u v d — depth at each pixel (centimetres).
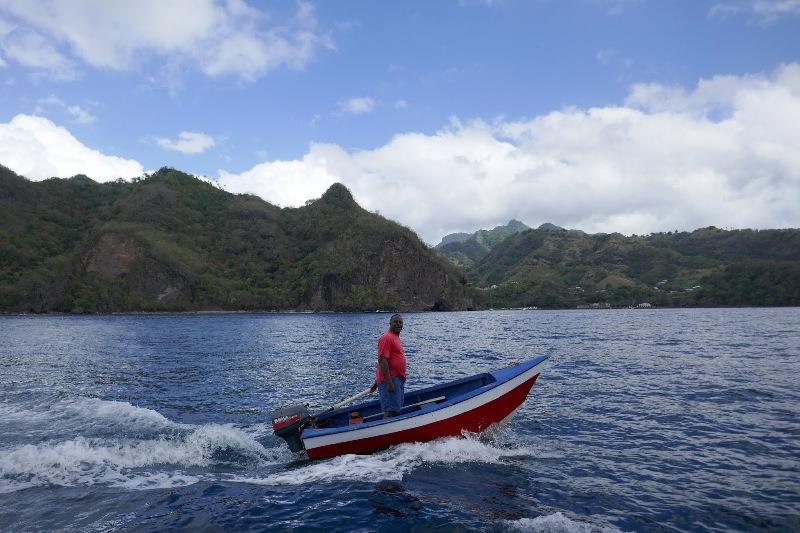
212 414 1417
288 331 5997
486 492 793
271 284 16788
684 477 855
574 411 1348
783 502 748
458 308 17525
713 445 1037
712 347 3150
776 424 1189
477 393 1051
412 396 1167
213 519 702
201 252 17388
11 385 1958
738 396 1520
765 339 3822
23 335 5306
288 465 950
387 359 1016
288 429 1009
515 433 1134
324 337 4875
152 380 2058
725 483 826
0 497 781
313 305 15875
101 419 1333
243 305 15250
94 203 19488
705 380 1825
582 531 654
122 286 14225
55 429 1225
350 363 2625
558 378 1902
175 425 1273
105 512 725
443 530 664
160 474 896
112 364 2645
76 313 13262
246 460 983
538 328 6000
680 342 3584
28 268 14262
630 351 2944
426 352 3148
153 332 5847
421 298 16675
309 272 16900
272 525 684
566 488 807
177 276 14900
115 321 9269
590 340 3900
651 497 771
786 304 16650
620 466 913
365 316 12144
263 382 1978
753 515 705
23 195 17738
